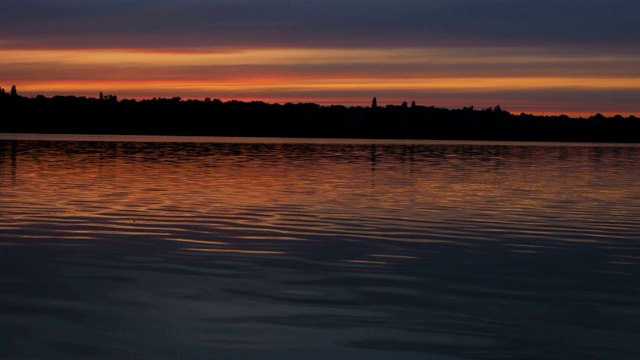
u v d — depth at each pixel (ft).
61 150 236.43
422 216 75.20
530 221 72.54
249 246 56.39
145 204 83.35
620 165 188.14
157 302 39.17
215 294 40.98
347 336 33.78
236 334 33.88
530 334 34.53
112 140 390.01
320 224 68.49
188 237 60.29
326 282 44.29
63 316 36.45
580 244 59.11
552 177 136.77
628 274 47.80
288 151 256.73
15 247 55.01
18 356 30.86
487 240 60.59
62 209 77.87
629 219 74.84
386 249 55.83
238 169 150.30
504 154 259.60
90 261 49.96
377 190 103.76
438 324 35.86
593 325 36.14
